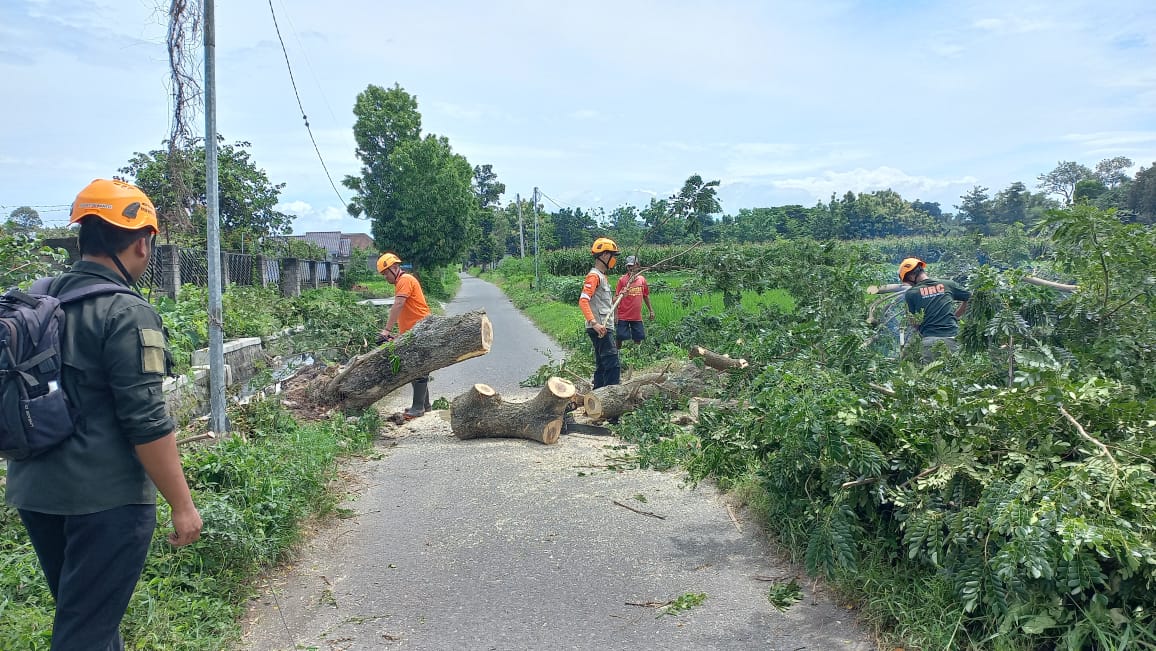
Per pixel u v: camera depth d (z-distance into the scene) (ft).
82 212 7.91
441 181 121.90
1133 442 10.19
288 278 69.67
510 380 34.27
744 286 30.19
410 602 11.98
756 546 13.92
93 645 7.71
